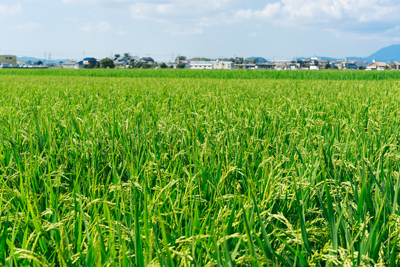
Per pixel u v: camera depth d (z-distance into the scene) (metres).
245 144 3.37
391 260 1.45
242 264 1.50
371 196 2.21
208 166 2.72
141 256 1.47
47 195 2.26
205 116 5.01
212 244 1.64
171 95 8.23
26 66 156.12
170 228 1.72
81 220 1.75
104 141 3.42
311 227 1.86
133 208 1.96
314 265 1.50
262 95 8.27
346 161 2.87
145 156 3.12
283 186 2.13
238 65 186.12
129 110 4.92
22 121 4.41
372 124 4.01
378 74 37.50
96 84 14.23
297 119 4.53
